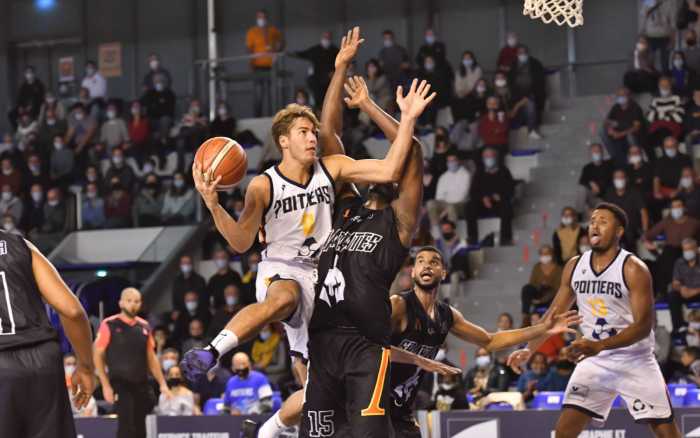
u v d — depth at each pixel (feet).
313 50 65.92
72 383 16.88
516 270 52.42
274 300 17.99
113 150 63.82
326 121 20.12
